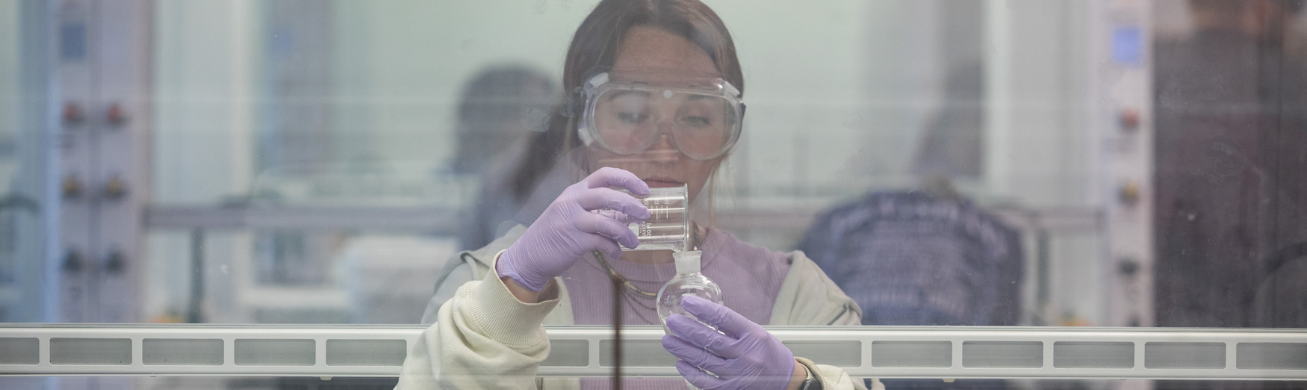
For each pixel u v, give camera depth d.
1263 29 1.09
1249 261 1.13
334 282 1.13
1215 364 1.12
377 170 1.12
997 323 1.13
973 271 1.13
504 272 0.96
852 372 1.12
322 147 1.12
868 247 1.13
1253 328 1.13
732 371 0.97
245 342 1.12
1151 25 1.09
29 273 1.12
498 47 1.10
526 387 0.99
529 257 0.95
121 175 1.12
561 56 1.10
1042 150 1.11
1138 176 1.12
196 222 1.12
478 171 1.12
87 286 1.13
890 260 1.14
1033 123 1.11
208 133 1.12
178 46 1.11
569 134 1.11
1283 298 1.12
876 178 1.11
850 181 1.12
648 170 1.11
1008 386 1.12
